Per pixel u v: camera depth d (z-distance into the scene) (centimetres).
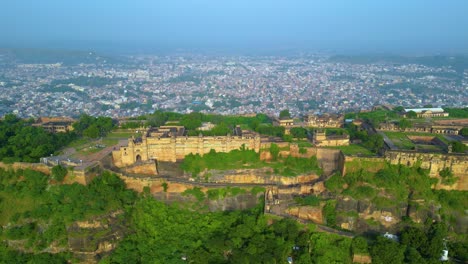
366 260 17838
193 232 19488
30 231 18662
